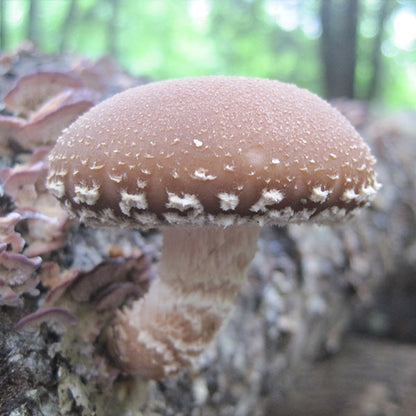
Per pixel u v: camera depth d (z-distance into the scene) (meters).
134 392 0.11
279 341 0.17
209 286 0.09
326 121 0.07
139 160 0.06
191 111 0.07
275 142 0.07
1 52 0.19
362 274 0.22
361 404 0.18
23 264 0.09
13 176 0.10
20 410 0.08
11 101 0.13
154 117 0.07
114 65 0.22
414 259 0.27
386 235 0.25
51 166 0.08
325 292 0.20
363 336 0.27
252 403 0.16
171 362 0.09
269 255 0.17
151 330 0.09
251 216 0.07
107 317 0.10
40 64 0.19
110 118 0.07
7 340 0.09
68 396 0.09
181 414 0.12
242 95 0.07
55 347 0.09
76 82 0.13
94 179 0.07
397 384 0.20
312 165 0.07
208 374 0.13
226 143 0.06
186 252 0.09
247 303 0.16
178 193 0.06
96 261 0.11
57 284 0.09
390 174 0.27
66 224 0.11
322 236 0.20
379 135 0.27
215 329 0.09
